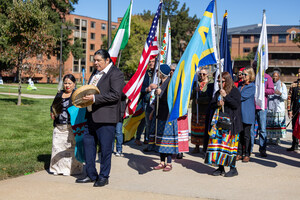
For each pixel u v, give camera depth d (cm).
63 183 482
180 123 589
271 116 848
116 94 457
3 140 782
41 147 726
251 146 702
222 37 705
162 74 584
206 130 564
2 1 4156
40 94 2659
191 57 527
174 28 7488
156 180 510
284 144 876
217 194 438
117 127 678
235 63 5153
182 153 680
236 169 559
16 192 433
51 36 1700
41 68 1762
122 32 688
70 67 8219
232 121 522
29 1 1594
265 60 698
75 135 508
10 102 1786
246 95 635
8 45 1659
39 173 539
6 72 4734
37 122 1105
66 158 525
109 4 834
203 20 545
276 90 842
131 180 507
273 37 7181
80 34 8400
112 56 684
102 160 474
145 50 628
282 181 509
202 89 695
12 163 579
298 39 4375
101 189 454
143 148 782
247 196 431
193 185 482
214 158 524
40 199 409
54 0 5056
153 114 633
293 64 6134
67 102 522
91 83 488
